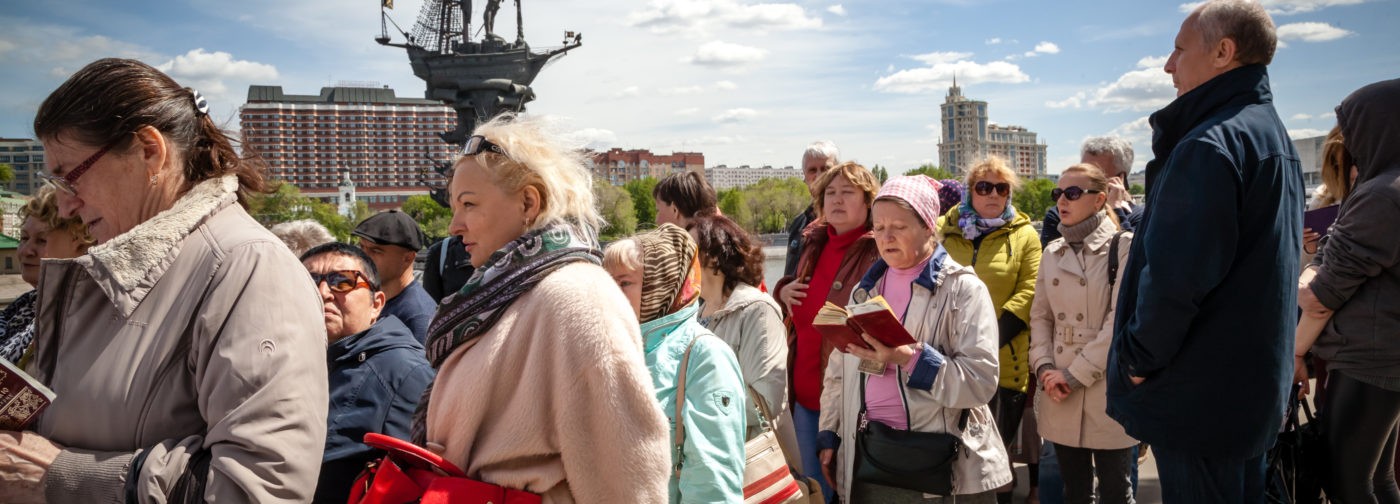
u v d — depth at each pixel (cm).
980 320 300
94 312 158
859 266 382
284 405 151
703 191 455
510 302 153
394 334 258
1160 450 266
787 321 414
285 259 164
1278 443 316
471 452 151
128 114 157
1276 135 252
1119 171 530
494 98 4675
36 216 263
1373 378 295
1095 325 363
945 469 289
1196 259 237
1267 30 255
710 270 325
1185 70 268
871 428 302
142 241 154
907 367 293
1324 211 424
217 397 149
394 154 15275
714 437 222
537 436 147
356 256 271
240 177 177
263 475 145
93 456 150
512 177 160
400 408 244
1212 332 247
